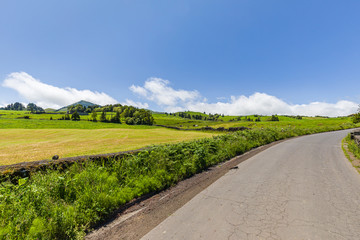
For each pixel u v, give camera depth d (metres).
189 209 4.12
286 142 16.59
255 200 4.46
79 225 3.56
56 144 21.61
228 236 3.04
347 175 6.25
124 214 4.06
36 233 3.02
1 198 3.61
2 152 15.39
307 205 4.10
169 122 156.12
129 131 47.75
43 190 3.92
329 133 27.75
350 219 3.46
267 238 2.94
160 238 3.08
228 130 43.53
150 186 5.39
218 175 6.83
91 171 5.29
